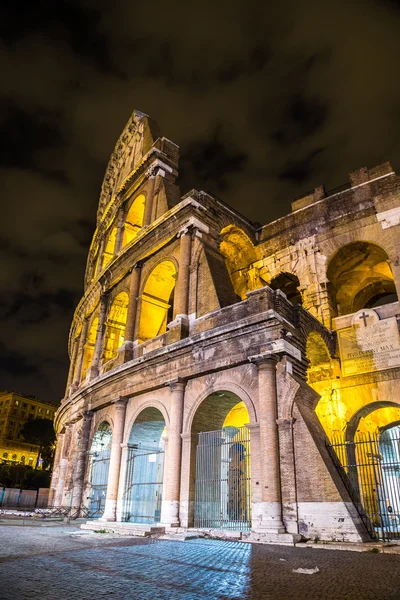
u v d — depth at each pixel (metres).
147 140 38.03
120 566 10.27
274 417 17.88
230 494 21.66
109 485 24.73
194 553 12.77
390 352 22.47
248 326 19.94
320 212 28.59
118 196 38.12
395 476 25.66
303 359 19.97
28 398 126.81
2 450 115.88
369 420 25.59
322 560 11.58
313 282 26.92
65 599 7.00
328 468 16.44
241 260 31.86
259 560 11.44
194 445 21.22
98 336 32.94
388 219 25.42
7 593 7.32
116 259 32.25
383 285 32.31
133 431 25.70
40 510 33.91
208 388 21.17
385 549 13.53
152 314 29.28
